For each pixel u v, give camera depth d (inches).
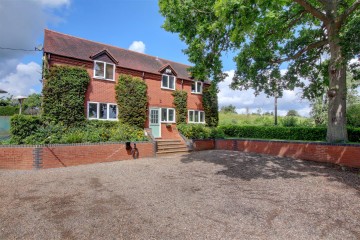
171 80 808.3
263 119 1221.7
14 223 174.1
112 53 712.4
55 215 189.5
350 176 326.3
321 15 421.4
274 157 486.0
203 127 785.6
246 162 434.3
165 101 776.9
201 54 420.8
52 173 350.0
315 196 243.1
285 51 551.2
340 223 178.1
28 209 202.4
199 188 273.7
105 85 639.8
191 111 866.8
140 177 328.5
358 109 721.6
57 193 249.4
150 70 749.9
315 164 410.3
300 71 570.3
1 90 828.0
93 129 561.3
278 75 547.8
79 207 207.9
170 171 369.4
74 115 563.5
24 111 808.3
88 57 618.5
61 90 548.1
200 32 381.4
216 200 230.2
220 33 388.5
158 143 614.2
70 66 568.1
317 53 539.8
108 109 643.5
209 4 368.2
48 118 522.6
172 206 211.9
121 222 176.4
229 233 160.2
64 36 649.0
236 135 888.3
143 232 160.4
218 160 458.6
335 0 414.9
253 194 250.7
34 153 384.8
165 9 409.7
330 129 441.1
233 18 284.4
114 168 392.2
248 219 184.1
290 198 237.1
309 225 174.1
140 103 695.1
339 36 380.2
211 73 441.1
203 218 185.2
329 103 446.3
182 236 155.3
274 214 195.0
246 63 531.2
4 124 754.8
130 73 697.0
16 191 255.4
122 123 655.8
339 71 429.1
